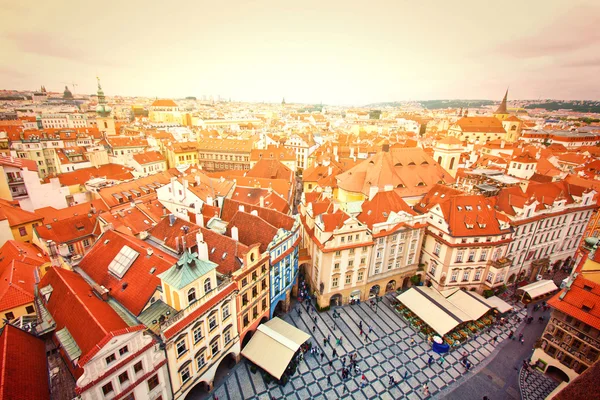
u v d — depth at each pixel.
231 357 52.31
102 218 64.94
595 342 44.91
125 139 157.62
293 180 121.62
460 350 56.62
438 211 67.56
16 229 64.50
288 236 59.75
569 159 140.12
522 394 48.38
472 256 66.19
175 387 39.75
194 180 83.06
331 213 62.41
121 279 42.91
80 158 119.19
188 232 54.28
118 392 33.09
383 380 50.41
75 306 35.84
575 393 26.86
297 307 66.19
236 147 158.62
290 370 50.72
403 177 84.69
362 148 154.38
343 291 65.31
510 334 59.84
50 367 32.97
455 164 105.62
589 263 50.94
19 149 112.12
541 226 73.31
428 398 47.62
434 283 69.50
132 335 32.91
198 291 40.16
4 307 41.00
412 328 61.62
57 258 53.00
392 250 67.44
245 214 63.00
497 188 76.81
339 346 56.62
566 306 47.91
